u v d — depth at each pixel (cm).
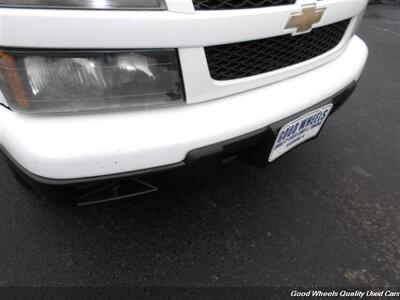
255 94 145
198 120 126
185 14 112
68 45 103
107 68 111
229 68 134
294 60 159
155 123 120
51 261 164
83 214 189
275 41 143
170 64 118
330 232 190
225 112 133
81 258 166
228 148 132
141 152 115
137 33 107
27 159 111
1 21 98
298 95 154
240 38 127
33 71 106
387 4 957
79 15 100
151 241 177
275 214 198
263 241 181
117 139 114
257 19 128
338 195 217
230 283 160
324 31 167
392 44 568
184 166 125
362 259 176
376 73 431
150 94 120
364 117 316
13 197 196
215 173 142
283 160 244
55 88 110
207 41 119
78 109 115
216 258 171
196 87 125
